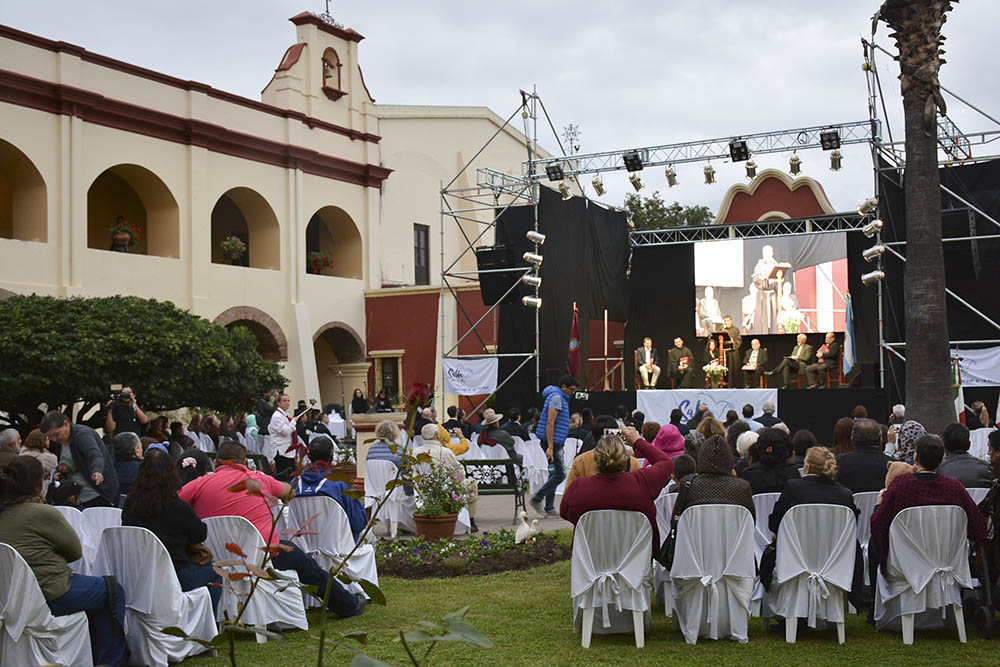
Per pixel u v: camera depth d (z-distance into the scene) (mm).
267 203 27453
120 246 24031
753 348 25750
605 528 6781
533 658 6398
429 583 9055
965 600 7121
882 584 6965
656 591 8219
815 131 22266
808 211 30297
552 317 23203
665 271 28172
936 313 14695
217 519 6855
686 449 9570
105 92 23328
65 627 5820
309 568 7285
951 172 21484
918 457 6812
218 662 6336
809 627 6996
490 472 12492
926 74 14742
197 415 19016
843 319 25531
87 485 9172
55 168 22188
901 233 21984
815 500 6820
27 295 21344
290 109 28172
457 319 29062
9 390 16969
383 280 31078
